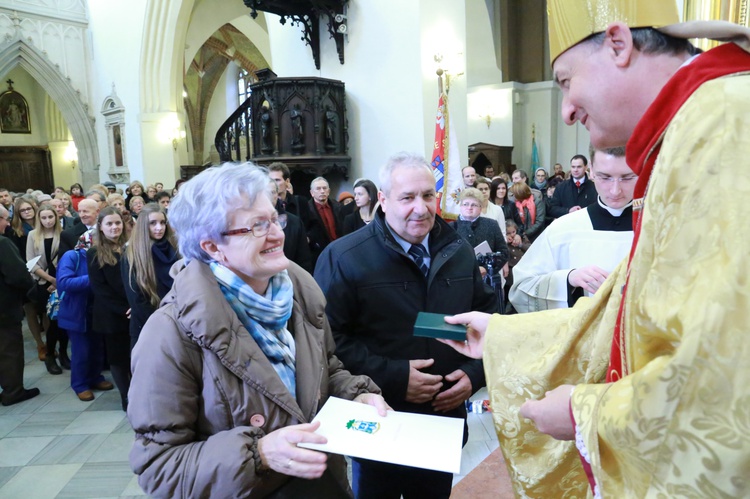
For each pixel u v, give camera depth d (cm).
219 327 108
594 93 78
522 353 115
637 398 61
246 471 100
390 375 161
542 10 1341
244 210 113
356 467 189
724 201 58
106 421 364
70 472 299
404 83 682
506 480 248
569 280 194
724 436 54
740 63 66
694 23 71
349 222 499
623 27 74
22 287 387
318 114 704
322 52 761
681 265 60
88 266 355
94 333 401
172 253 320
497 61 1373
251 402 110
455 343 131
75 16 1416
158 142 1323
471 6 1355
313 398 120
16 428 356
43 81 1394
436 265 173
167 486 103
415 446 104
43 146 1894
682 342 57
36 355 514
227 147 883
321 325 135
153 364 108
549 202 591
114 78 1374
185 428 109
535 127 1370
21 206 562
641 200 76
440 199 491
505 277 394
